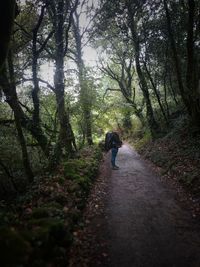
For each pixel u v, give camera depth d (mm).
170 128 20375
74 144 16281
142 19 19922
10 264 3504
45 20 15320
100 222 7234
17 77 13336
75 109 17094
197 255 5449
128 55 26734
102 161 18000
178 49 18578
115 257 5492
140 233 6523
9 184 13078
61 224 5152
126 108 26141
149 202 8727
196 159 11422
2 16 6207
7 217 5715
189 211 7625
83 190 8789
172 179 11055
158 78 22766
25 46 15367
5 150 14133
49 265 4312
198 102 14367
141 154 20078
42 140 14070
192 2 13094
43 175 10258
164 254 5555
